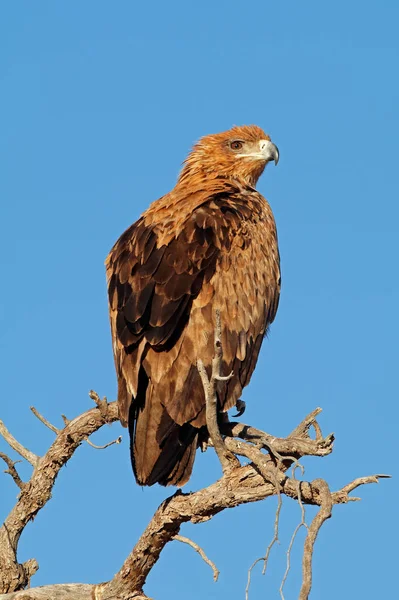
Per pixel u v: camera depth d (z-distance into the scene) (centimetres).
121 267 1467
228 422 1309
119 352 1395
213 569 1142
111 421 1448
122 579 1281
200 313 1388
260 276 1524
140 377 1348
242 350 1441
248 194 1727
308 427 1227
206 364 1352
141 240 1487
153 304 1362
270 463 1135
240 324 1442
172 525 1223
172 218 1526
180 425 1313
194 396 1327
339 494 1116
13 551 1488
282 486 1121
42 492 1480
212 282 1424
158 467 1297
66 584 1320
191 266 1412
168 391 1325
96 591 1301
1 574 1486
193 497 1200
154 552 1255
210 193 1684
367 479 1112
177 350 1348
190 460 1312
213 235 1480
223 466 1185
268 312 1543
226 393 1407
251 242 1536
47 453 1477
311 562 998
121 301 1415
